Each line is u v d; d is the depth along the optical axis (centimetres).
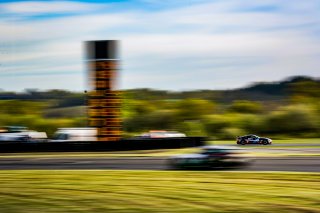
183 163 3144
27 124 13638
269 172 2741
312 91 14875
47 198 2002
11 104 16875
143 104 14325
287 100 15825
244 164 3111
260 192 2055
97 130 5759
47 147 5338
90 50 5788
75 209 1755
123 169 3209
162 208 1747
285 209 1702
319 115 11212
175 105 13738
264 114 11900
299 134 10900
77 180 2572
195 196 1981
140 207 1770
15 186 2394
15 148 5338
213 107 13850
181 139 5522
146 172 2905
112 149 5322
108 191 2159
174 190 2150
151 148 5391
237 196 1966
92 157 4491
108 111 5759
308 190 2088
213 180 2462
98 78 5766
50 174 2881
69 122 13638
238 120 11450
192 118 13075
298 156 3925
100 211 1714
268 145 6700
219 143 7812
